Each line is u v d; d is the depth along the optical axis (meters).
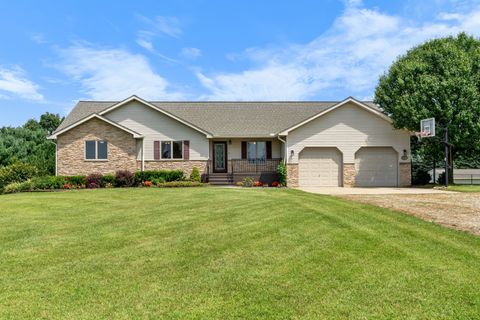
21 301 4.42
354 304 4.28
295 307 4.22
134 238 7.68
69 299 4.48
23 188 19.61
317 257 6.11
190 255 6.34
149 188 20.14
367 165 23.28
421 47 25.75
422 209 11.31
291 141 23.03
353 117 23.17
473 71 21.80
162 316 4.02
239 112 27.84
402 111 22.14
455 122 21.33
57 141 22.86
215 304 4.32
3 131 37.25
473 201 13.52
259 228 8.45
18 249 6.85
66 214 10.98
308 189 20.84
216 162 25.53
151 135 24.25
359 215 10.10
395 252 6.34
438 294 4.54
